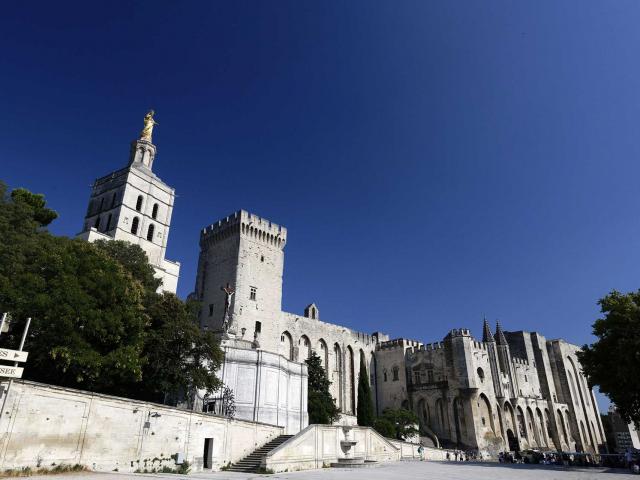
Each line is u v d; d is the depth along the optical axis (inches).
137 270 1585.9
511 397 3348.9
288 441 1259.8
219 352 1429.6
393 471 1198.3
